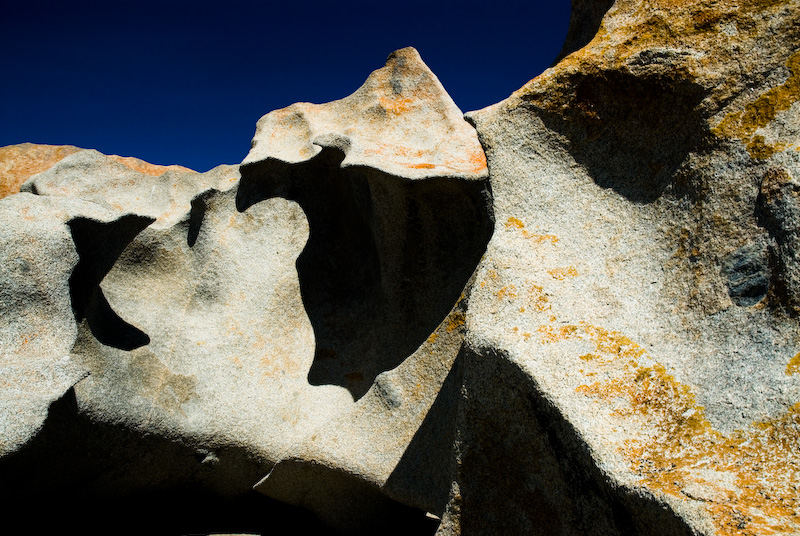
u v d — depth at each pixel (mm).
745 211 2312
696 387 2168
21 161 6605
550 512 2334
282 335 4605
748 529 1648
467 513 2607
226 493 4398
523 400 2389
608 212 2795
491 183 2980
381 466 3453
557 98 2877
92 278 3859
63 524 3875
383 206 4223
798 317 2021
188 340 4492
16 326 3324
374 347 4461
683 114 2600
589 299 2600
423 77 4734
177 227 5055
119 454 3803
